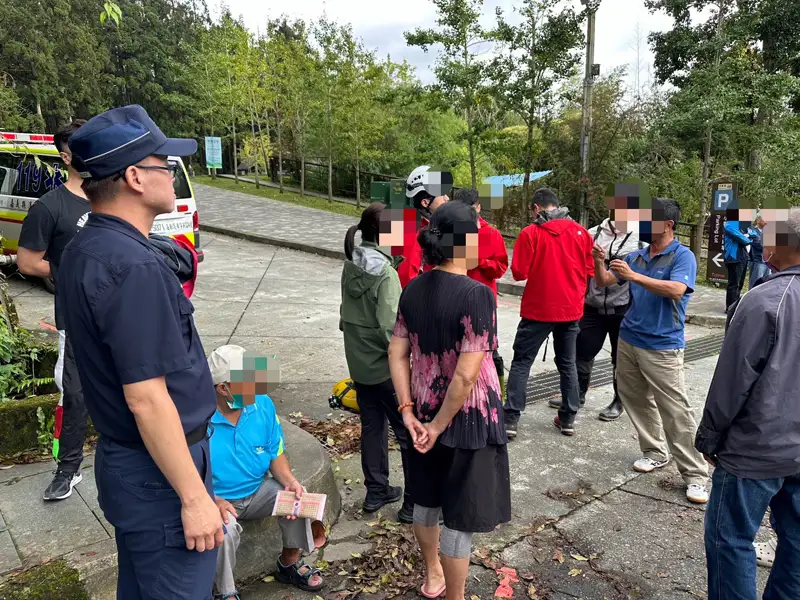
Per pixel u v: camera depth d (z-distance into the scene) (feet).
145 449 5.26
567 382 14.06
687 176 48.73
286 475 8.78
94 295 4.86
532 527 10.55
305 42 69.31
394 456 13.12
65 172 23.86
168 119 126.00
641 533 10.39
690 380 18.49
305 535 8.58
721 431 7.08
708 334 24.70
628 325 12.00
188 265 6.87
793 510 7.14
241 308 24.66
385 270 10.03
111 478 5.30
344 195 73.20
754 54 45.68
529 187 47.09
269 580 9.14
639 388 12.42
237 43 72.23
